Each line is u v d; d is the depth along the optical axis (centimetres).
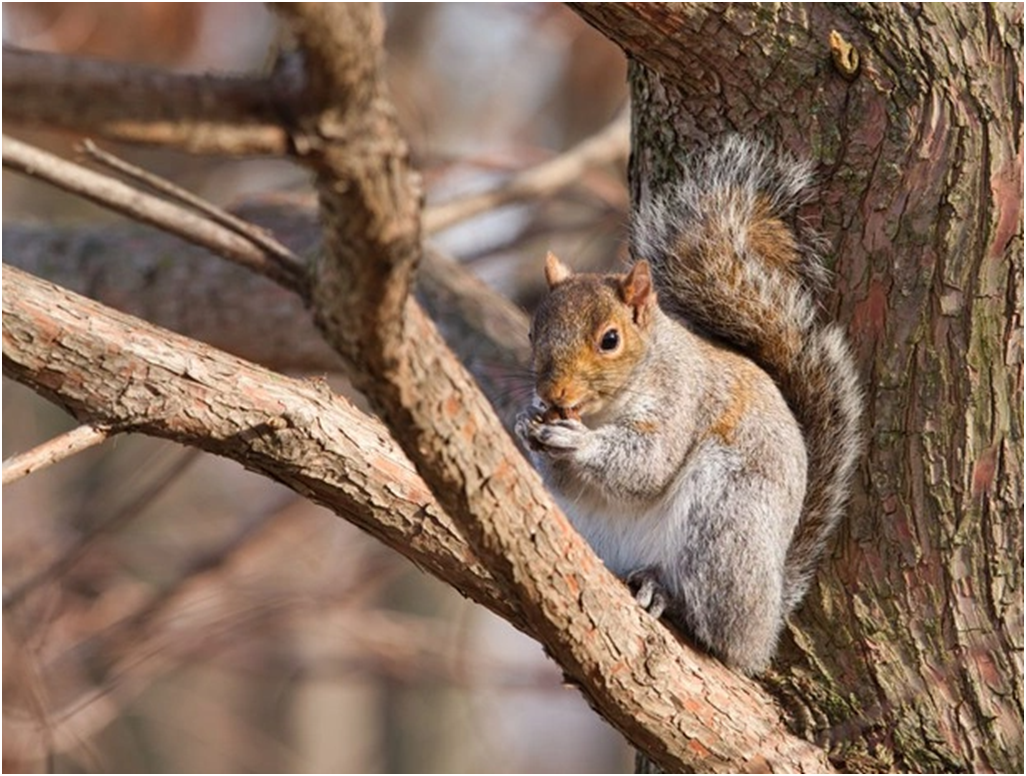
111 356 689
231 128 481
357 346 587
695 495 940
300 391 744
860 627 928
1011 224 900
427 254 1334
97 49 1599
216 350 729
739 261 961
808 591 936
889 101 900
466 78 2161
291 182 1889
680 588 930
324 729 2464
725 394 957
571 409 973
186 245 1405
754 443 942
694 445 958
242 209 1416
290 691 2492
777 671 930
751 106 924
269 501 2069
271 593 1870
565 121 2066
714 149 944
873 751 927
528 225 1786
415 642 1945
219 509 2406
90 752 1694
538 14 1850
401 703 2412
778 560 922
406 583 2356
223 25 1688
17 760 1557
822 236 930
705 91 930
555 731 3222
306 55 486
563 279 1037
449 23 2134
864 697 929
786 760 886
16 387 2033
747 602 917
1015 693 930
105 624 1830
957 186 895
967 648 927
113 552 1891
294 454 739
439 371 620
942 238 900
